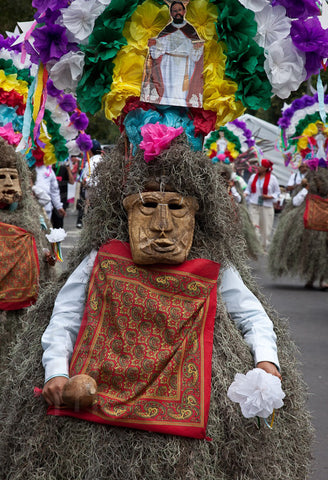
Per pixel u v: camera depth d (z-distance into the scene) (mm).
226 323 3105
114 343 2984
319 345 7062
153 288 3049
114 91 3213
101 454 2854
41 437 2924
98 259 3141
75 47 3221
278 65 3273
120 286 3045
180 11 3213
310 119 10266
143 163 3113
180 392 2910
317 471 4219
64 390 2855
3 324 4629
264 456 2975
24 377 3139
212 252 3201
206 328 3031
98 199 3229
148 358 2932
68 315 3129
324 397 5535
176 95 3232
